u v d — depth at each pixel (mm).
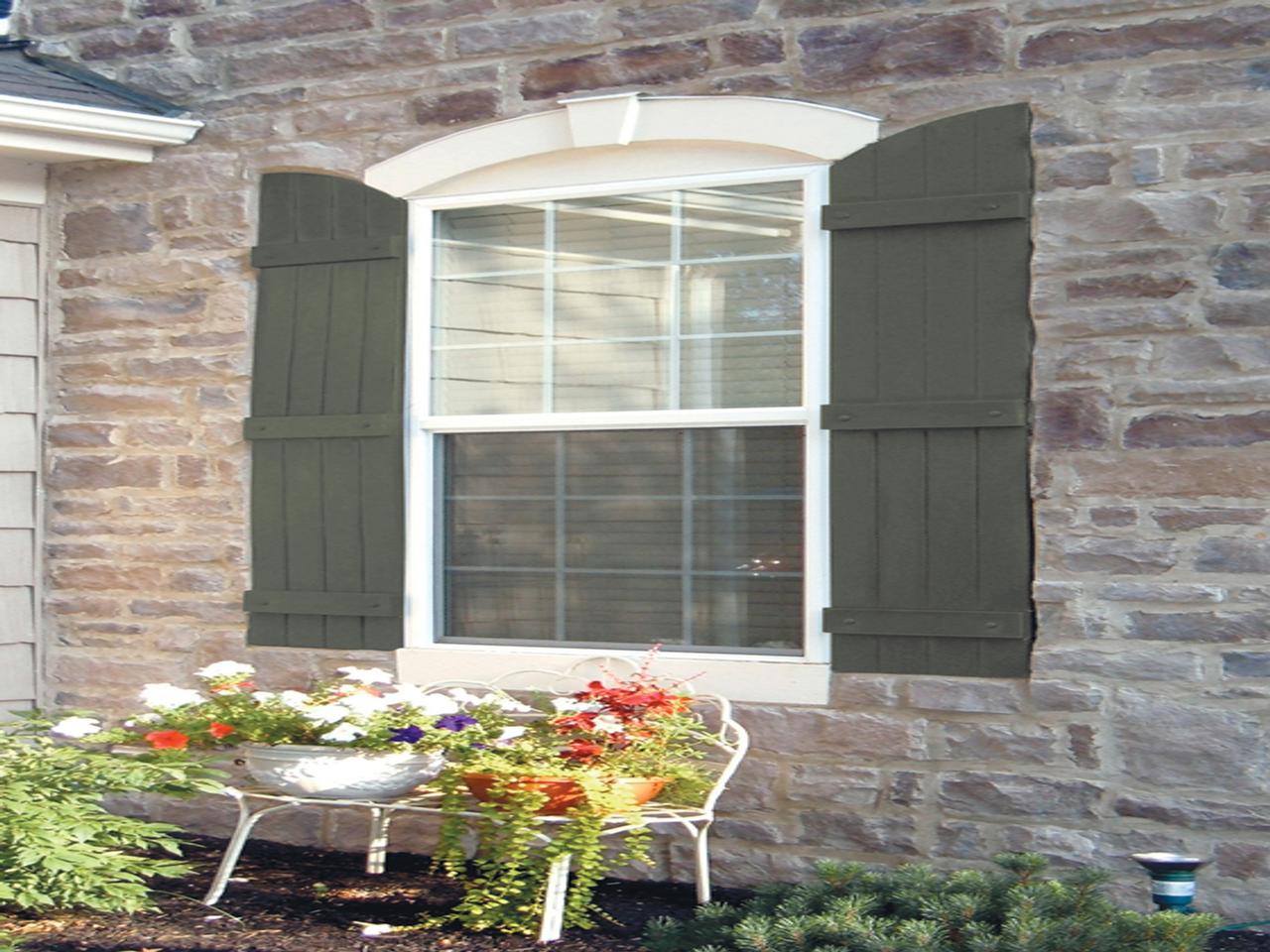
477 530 5641
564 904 4641
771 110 5191
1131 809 4707
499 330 5633
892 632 4992
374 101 5754
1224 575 4641
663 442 5387
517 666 5465
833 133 5109
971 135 4949
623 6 5406
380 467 5664
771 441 5242
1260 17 4648
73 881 4543
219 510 5918
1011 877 4344
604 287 5492
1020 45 4906
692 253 5379
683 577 5348
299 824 5797
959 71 4977
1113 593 4746
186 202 6016
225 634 5902
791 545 5207
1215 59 4691
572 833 4543
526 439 5574
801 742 5102
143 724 5188
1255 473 4617
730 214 5324
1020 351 4871
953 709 4926
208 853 5691
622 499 5438
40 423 6207
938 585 4953
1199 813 4637
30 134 5852
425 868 5484
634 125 5359
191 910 4902
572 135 5438
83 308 6164
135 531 6047
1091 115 4816
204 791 4988
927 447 4973
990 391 4898
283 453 5820
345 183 5773
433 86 5668
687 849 5262
